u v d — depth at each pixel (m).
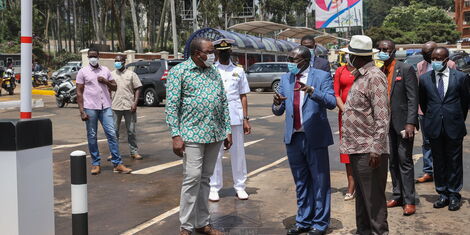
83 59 29.84
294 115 5.19
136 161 9.34
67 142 11.62
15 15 63.03
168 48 58.06
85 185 3.74
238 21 57.38
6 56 38.19
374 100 4.46
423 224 5.55
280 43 42.00
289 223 5.59
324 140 5.10
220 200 6.54
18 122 3.40
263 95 26.44
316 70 5.16
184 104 4.96
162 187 7.29
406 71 5.77
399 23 98.25
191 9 46.84
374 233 4.66
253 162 9.12
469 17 99.25
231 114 6.39
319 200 5.10
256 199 6.57
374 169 4.56
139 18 62.81
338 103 6.09
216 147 5.16
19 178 3.41
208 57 4.91
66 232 5.32
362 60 4.56
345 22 69.38
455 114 6.01
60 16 69.06
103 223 5.62
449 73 6.09
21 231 3.44
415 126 5.74
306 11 72.56
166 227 5.47
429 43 7.24
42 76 34.78
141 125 14.67
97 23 49.28
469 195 6.75
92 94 7.98
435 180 6.27
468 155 9.40
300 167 5.25
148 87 20.70
